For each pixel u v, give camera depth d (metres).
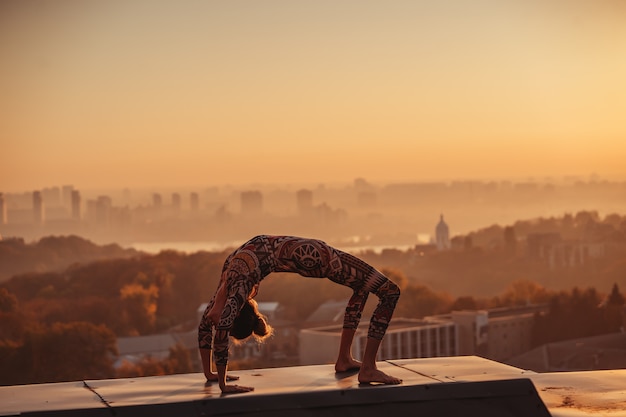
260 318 4.16
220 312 3.96
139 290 61.59
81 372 44.25
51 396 3.83
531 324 50.00
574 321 48.84
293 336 51.62
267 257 3.92
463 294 68.88
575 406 4.20
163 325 61.88
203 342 4.15
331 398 3.68
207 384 4.05
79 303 56.94
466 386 3.81
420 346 46.75
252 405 3.59
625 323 48.03
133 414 3.49
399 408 3.72
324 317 56.38
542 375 4.99
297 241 3.97
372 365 3.98
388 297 4.00
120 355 50.81
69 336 44.97
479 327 48.16
